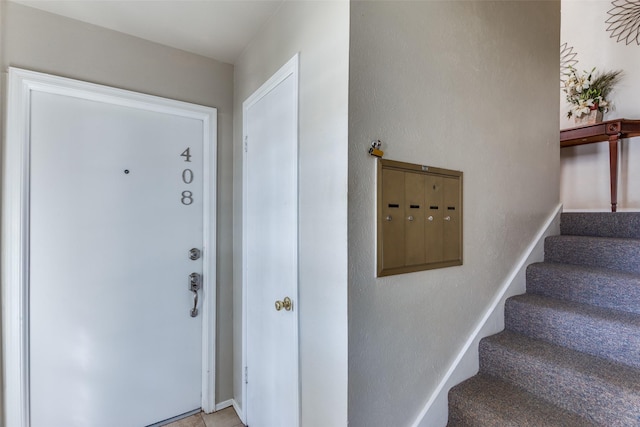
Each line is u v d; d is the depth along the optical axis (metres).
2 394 1.46
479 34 1.49
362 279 1.06
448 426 1.32
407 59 1.19
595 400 1.11
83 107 1.65
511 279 1.66
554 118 1.98
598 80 2.53
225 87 2.08
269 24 1.62
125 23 1.65
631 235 1.72
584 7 2.67
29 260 1.52
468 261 1.44
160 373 1.86
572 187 2.79
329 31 1.12
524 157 1.76
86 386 1.66
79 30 1.62
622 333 1.23
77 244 1.63
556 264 1.77
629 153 2.43
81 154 1.64
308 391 1.24
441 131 1.32
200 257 1.98
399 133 1.16
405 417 1.19
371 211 1.08
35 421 1.53
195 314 1.96
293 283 1.34
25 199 1.50
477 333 1.48
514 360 1.36
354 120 1.04
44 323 1.55
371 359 1.08
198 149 1.98
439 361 1.32
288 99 1.41
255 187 1.77
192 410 1.95
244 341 1.89
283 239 1.46
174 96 1.89
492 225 1.57
